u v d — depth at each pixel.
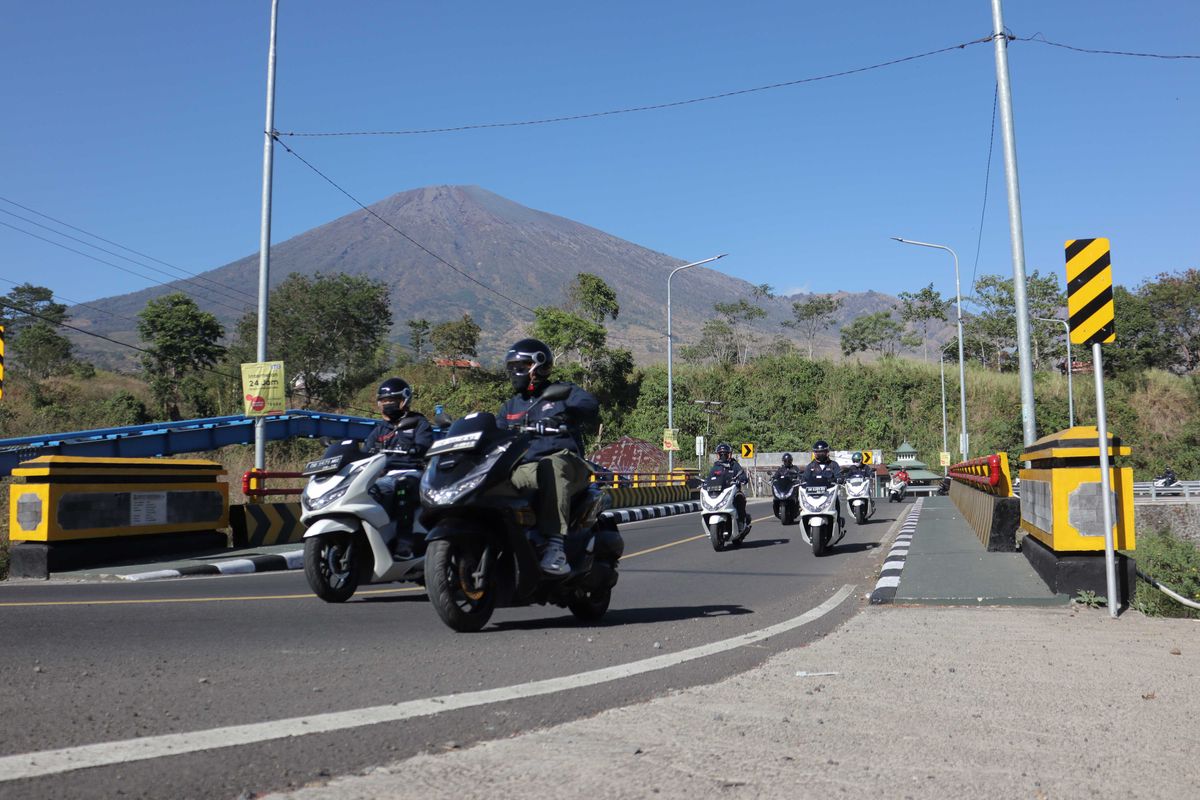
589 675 5.34
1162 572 9.23
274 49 20.77
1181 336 84.12
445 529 6.60
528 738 3.94
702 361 89.12
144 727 4.00
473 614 6.80
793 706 4.60
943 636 6.91
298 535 15.81
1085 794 3.29
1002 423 69.62
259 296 19.94
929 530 17.84
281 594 9.62
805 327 103.56
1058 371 84.25
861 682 5.21
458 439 6.58
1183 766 3.64
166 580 11.09
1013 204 14.66
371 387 69.38
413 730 4.04
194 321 59.75
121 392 50.69
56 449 26.42
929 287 91.44
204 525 13.87
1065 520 8.66
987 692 4.95
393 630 7.08
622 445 49.53
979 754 3.76
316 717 4.22
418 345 93.88
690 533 22.11
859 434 71.75
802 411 73.81
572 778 3.37
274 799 3.10
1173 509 36.69
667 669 5.62
